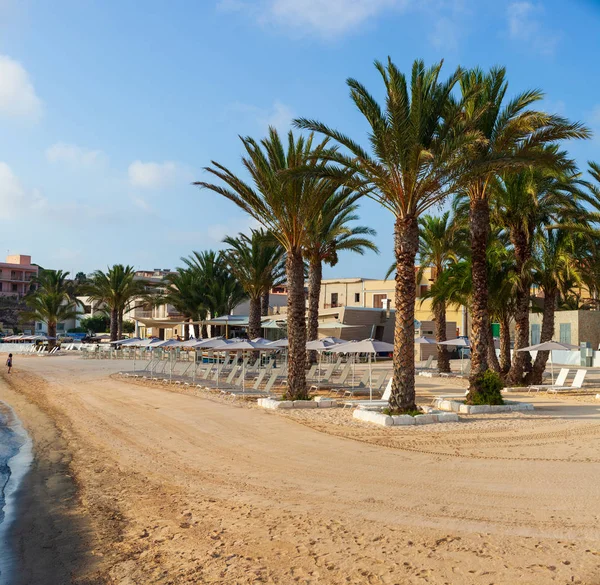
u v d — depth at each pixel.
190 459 9.73
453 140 12.57
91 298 51.62
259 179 15.95
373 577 4.81
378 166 13.09
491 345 21.72
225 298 41.34
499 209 19.97
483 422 12.63
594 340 34.66
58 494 8.09
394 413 13.12
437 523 6.09
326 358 35.22
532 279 21.02
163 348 44.47
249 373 26.70
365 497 7.14
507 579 4.65
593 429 11.59
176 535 6.16
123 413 15.48
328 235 25.58
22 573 5.38
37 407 18.11
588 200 18.67
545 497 6.88
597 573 4.70
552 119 13.70
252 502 7.16
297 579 4.85
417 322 40.03
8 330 85.62
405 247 13.23
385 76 13.22
